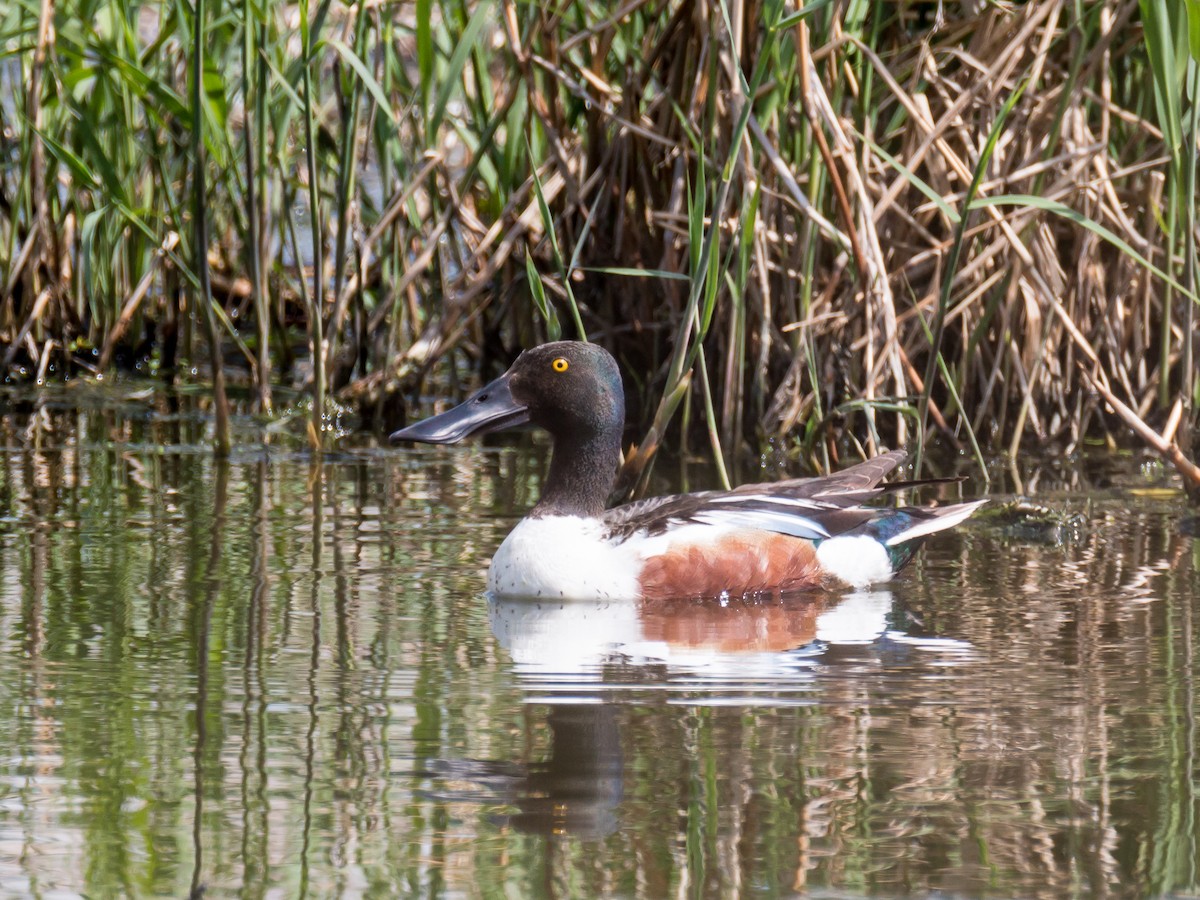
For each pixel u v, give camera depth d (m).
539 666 8.00
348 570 9.95
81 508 11.59
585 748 6.78
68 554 10.23
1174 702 7.37
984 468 12.44
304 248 19.25
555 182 15.12
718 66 12.88
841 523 10.09
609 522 10.02
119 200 14.02
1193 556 10.45
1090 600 9.35
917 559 10.60
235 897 5.43
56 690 7.48
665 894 5.45
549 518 9.88
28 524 11.05
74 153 16.03
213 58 15.27
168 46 15.98
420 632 8.66
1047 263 13.73
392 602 9.27
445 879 5.56
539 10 14.08
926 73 13.16
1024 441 14.42
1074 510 11.87
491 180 15.66
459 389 16.17
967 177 12.77
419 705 7.33
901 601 9.50
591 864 5.68
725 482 11.62
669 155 14.30
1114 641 8.44
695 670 7.95
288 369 17.16
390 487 12.54
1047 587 9.71
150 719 7.11
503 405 10.27
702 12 12.99
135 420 15.06
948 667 7.99
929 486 12.69
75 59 15.02
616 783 6.38
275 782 6.39
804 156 13.28
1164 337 13.11
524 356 10.33
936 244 13.41
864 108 12.89
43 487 12.30
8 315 16.61
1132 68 14.02
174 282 17.11
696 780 6.42
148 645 8.26
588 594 9.51
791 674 7.87
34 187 15.80
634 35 14.41
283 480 12.74
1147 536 11.08
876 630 8.80
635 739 6.88
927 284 14.14
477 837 5.90
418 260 14.80
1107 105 13.10
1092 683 7.68
